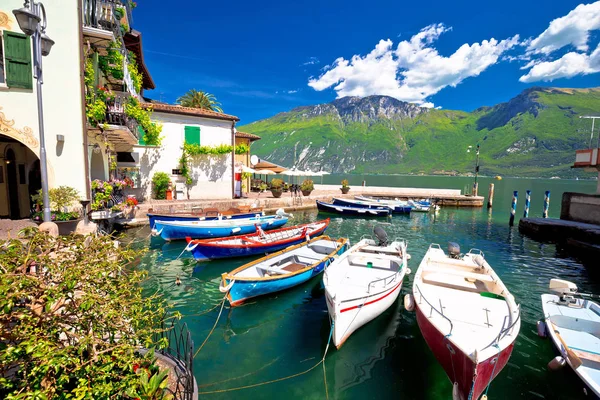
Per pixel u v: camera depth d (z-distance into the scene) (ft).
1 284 9.27
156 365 13.19
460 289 27.25
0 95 32.78
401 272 29.84
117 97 46.01
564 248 55.88
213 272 38.78
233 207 74.49
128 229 56.24
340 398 18.78
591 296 35.17
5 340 10.62
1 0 32.37
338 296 23.29
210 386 19.38
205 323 26.73
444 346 18.83
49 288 10.16
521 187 300.40
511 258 49.37
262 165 111.24
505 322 20.98
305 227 49.93
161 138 68.08
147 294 32.07
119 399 11.03
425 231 71.36
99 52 43.09
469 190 205.98
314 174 109.19
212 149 76.43
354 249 36.19
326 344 24.29
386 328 26.86
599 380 18.01
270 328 26.48
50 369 9.90
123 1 47.70
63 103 35.68
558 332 22.20
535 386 20.01
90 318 11.30
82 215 35.96
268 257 35.09
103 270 11.81
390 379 20.56
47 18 34.71
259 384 19.71
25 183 42.01
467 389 17.13
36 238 11.70
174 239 49.60
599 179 63.62
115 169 58.85
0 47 32.89
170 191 72.54
